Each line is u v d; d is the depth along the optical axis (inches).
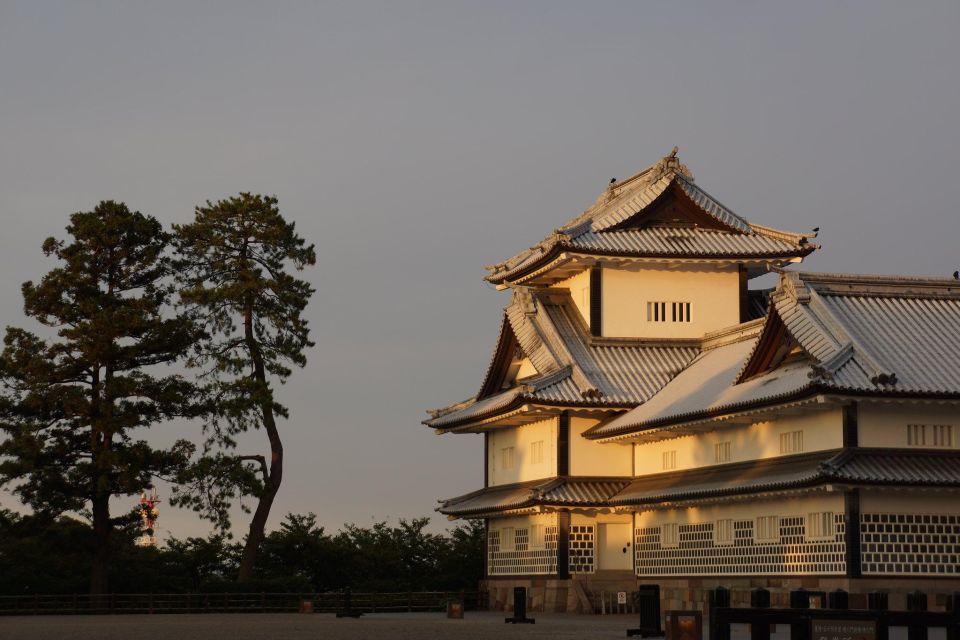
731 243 3599.9
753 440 2827.3
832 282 2795.3
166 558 4050.2
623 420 3206.2
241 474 3649.1
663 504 2994.6
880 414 2504.9
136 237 3695.9
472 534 4338.1
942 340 2655.0
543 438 3447.3
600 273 3555.6
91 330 3538.4
